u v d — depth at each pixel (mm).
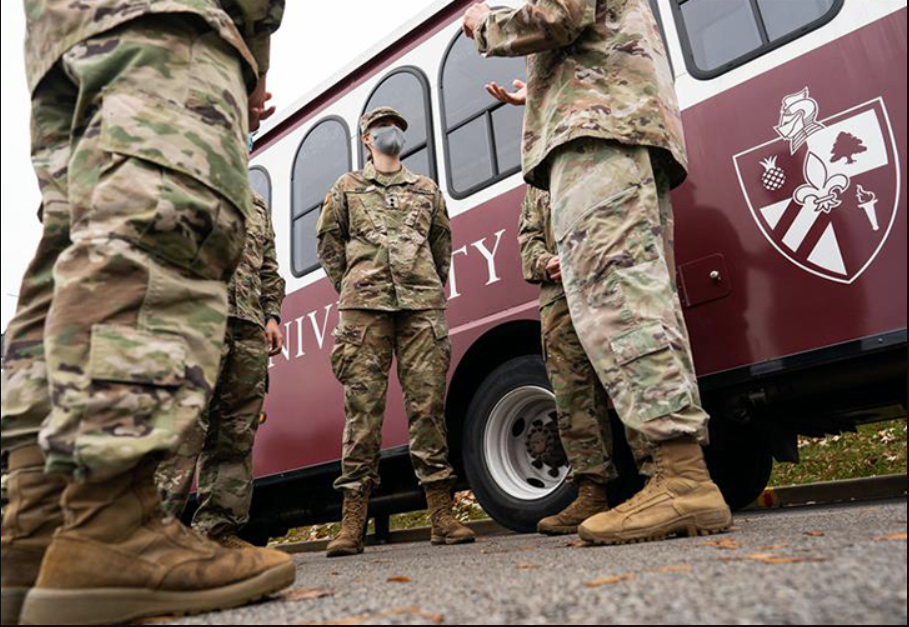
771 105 2291
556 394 2553
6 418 1153
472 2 3432
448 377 3129
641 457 2254
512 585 1028
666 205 1965
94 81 1144
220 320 1176
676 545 1398
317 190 4008
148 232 1083
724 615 718
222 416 2654
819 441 5109
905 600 715
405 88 3646
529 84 2029
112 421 989
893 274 1972
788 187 2211
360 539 2686
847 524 1515
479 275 3086
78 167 1132
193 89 1195
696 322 2359
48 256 1247
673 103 1937
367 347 2809
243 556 1127
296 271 3977
